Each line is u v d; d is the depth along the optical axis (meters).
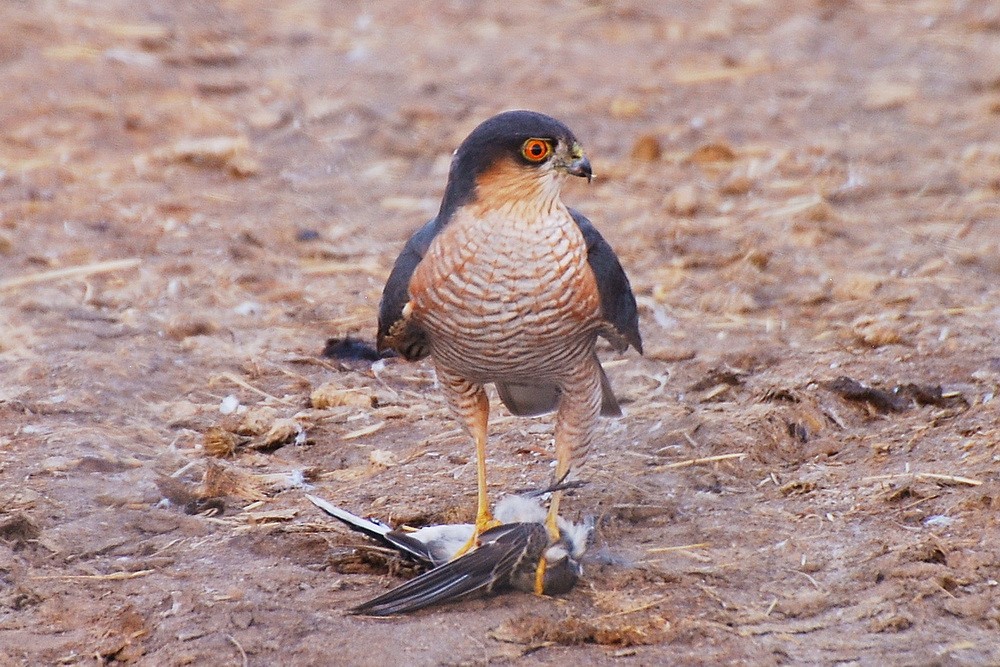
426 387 12.58
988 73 20.94
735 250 15.22
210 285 14.52
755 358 12.73
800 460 10.89
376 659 8.15
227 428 11.53
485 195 8.66
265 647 8.31
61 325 13.42
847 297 14.01
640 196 16.97
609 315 9.30
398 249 15.70
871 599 8.62
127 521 9.91
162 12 24.09
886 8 24.97
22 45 21.59
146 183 17.19
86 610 8.76
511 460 11.01
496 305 8.76
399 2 25.77
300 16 24.72
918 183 17.00
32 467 10.57
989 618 8.38
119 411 11.79
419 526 10.05
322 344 13.37
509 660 8.16
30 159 17.66
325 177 17.77
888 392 11.62
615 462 10.91
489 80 21.28
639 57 22.36
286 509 10.20
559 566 8.85
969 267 14.66
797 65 21.84
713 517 9.92
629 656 8.20
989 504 9.51
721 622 8.52
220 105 20.02
